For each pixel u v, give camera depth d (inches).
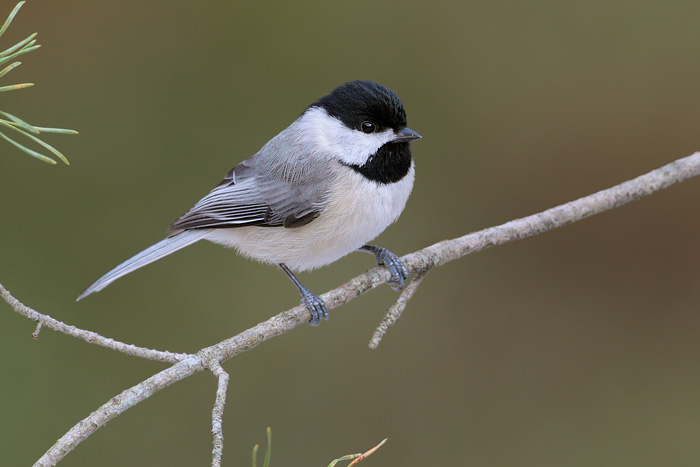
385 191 285.9
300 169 289.4
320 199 286.2
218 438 180.4
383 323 250.4
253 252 308.0
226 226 299.4
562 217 295.7
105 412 189.8
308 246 296.0
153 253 292.8
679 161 313.0
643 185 305.1
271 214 292.4
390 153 284.2
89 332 201.6
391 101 279.0
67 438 182.4
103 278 280.5
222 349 219.5
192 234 303.3
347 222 287.0
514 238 292.0
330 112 293.0
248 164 311.6
